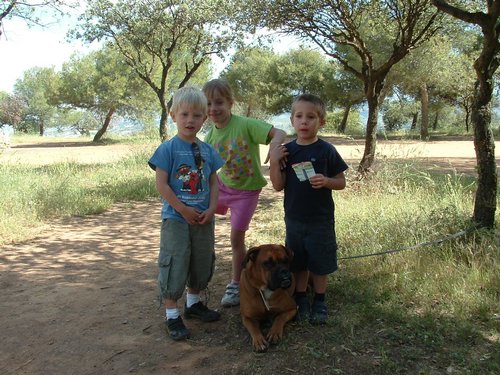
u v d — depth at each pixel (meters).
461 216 5.41
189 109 3.50
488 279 4.10
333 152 3.64
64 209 8.34
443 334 3.38
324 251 3.63
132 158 14.20
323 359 3.12
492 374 2.86
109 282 4.94
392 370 2.97
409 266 4.50
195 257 3.63
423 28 10.39
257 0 9.86
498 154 18.16
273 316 3.58
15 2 12.80
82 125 61.78
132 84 32.41
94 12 18.36
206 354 3.33
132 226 7.54
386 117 46.00
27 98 60.62
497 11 4.73
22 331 3.80
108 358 3.34
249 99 43.25
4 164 13.99
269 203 8.91
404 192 7.48
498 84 28.56
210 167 3.64
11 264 5.58
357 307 3.80
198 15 17.25
